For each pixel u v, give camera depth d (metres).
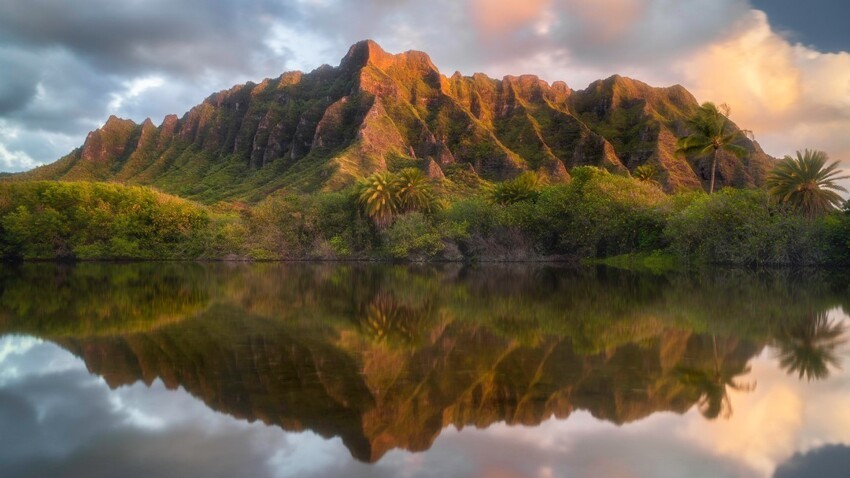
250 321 19.45
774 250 53.38
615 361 12.84
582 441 7.99
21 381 11.49
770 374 11.73
